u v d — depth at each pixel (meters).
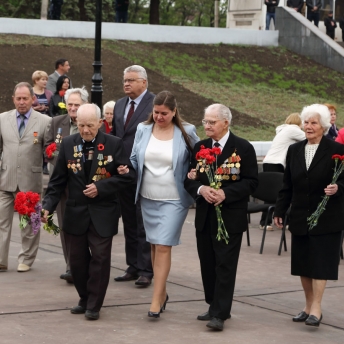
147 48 45.81
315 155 10.65
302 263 10.81
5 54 38.75
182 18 83.50
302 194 10.69
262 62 48.41
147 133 10.95
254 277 13.88
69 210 10.68
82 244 10.72
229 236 10.30
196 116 37.88
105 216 10.59
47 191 10.95
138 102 13.35
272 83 46.00
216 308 10.28
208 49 48.31
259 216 21.77
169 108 10.62
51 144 12.40
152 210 10.85
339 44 53.16
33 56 39.34
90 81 38.31
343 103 45.28
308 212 10.64
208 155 10.14
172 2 82.75
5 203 13.79
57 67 24.72
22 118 13.84
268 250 16.56
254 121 38.62
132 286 12.86
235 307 11.69
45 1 53.19
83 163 10.64
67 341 9.60
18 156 13.71
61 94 22.42
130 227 13.18
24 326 10.22
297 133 18.16
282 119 40.03
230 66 46.88
